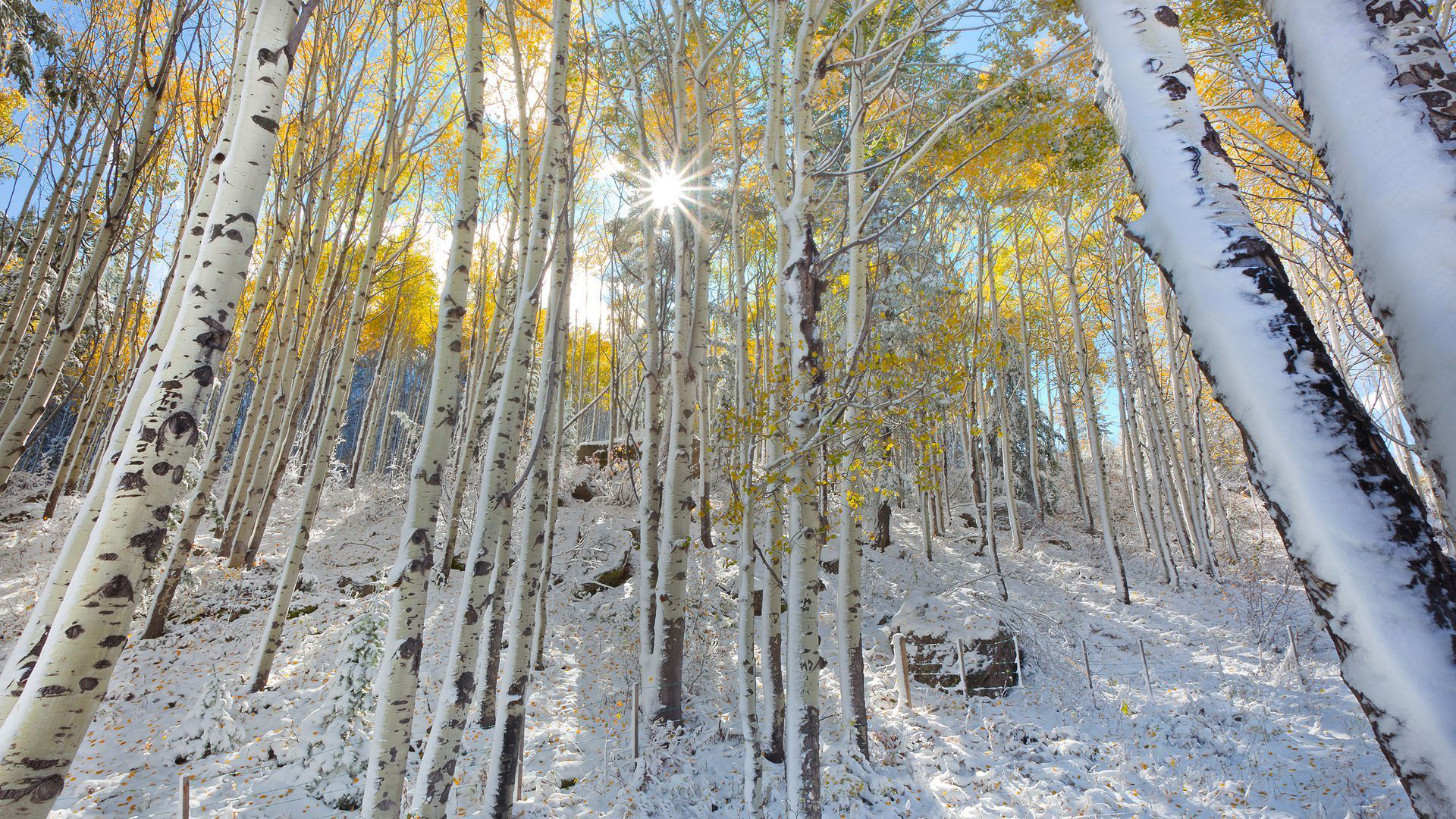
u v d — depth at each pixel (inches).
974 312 763.4
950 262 687.7
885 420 240.1
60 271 365.1
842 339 458.9
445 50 470.6
